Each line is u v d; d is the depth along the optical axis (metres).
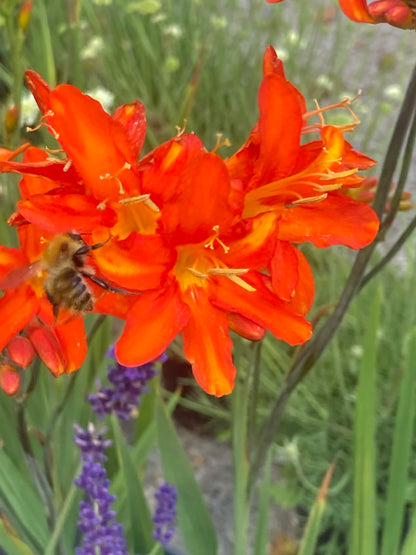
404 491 0.25
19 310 0.15
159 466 0.45
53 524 0.20
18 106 0.25
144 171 0.13
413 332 0.24
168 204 0.13
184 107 0.37
